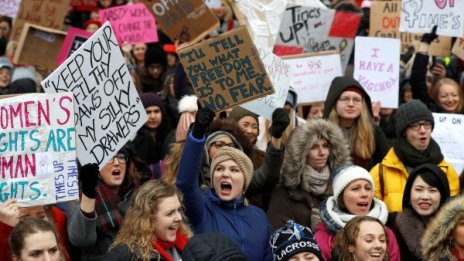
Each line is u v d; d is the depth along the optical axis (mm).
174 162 9953
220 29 16547
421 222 9906
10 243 7840
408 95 14203
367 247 8750
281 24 13891
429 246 9031
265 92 9461
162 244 8266
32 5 13719
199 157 8789
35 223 7812
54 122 8398
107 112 9047
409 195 9969
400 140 10688
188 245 6551
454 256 8961
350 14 14023
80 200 8859
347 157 10172
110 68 9062
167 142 11758
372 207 9688
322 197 10086
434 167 9891
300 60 12727
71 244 9023
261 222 9125
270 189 9930
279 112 9672
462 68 15930
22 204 8297
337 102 11117
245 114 11102
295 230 8508
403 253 9844
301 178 10055
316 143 10062
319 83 12727
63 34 12633
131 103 9109
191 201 8875
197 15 11398
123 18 15156
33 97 8375
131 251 8039
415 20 13055
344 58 14086
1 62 14055
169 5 11430
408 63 14453
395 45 13016
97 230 9031
